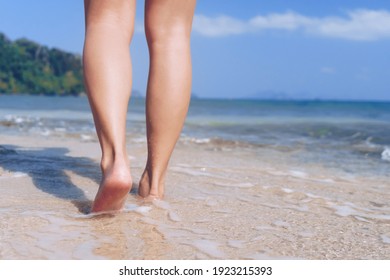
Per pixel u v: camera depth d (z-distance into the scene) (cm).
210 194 366
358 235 279
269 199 362
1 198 321
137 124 1100
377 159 626
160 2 318
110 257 229
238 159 584
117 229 266
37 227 262
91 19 295
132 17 302
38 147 593
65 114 1518
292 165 557
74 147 607
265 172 490
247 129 1077
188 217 298
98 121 283
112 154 279
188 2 324
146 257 231
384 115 1872
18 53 11619
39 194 337
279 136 926
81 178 399
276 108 2823
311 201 363
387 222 312
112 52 288
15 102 3091
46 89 11825
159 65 319
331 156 648
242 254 240
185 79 322
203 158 573
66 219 279
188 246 246
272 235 271
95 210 285
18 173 407
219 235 266
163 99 318
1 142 641
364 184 449
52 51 12075
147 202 325
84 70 289
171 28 322
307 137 913
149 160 333
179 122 325
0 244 237
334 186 432
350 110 2648
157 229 270
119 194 277
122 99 285
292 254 243
